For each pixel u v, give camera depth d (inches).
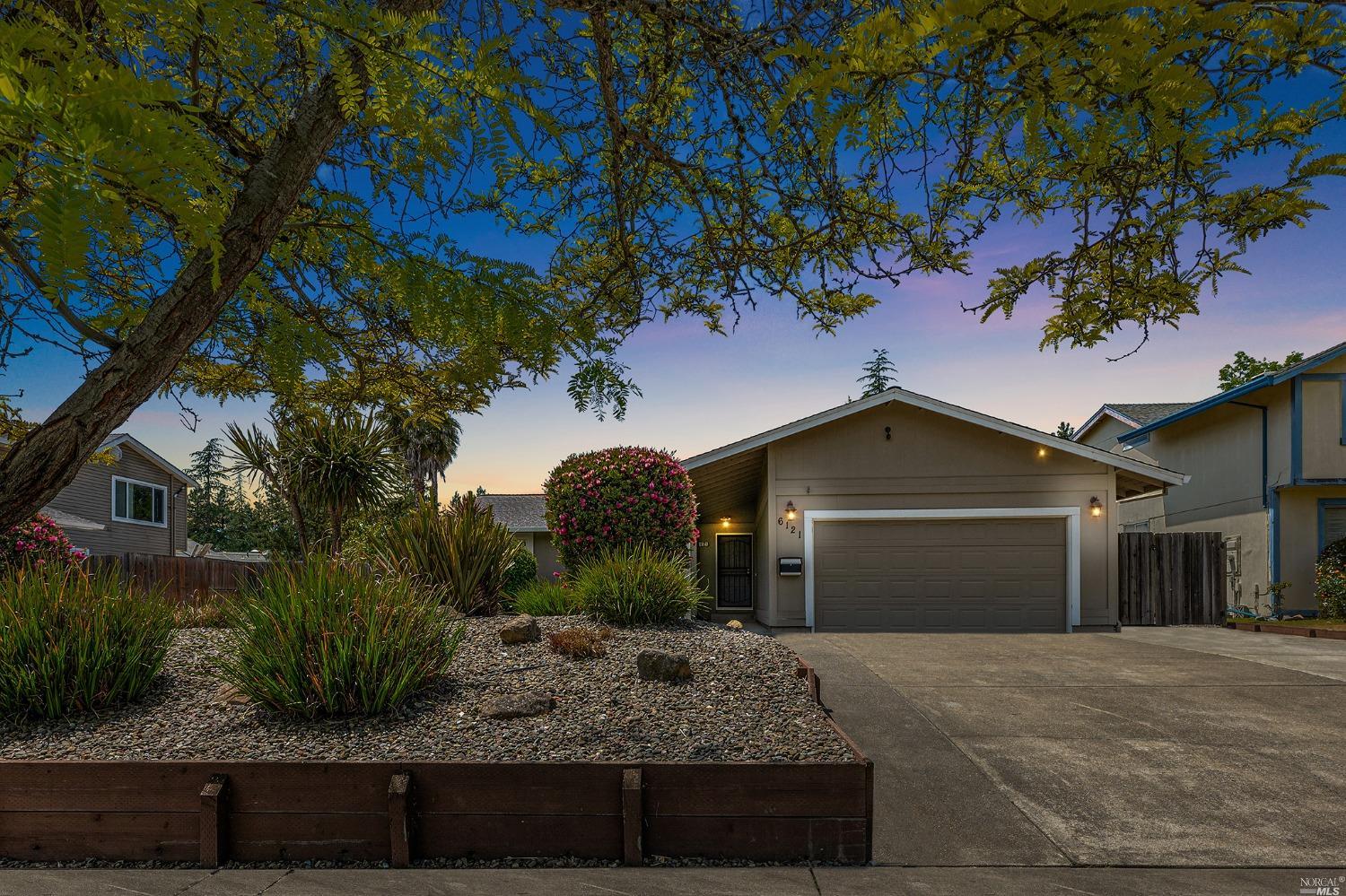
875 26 35.4
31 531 402.0
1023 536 557.6
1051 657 376.5
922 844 162.6
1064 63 35.5
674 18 71.9
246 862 155.4
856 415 570.3
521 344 63.0
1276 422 604.1
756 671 249.3
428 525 351.6
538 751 178.4
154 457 954.7
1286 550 594.6
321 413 115.0
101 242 56.3
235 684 211.6
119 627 212.7
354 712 198.1
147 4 43.4
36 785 156.6
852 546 566.6
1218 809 180.5
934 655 379.2
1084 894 140.6
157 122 30.6
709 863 154.3
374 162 73.8
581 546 481.7
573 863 154.7
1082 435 1011.9
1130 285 64.1
